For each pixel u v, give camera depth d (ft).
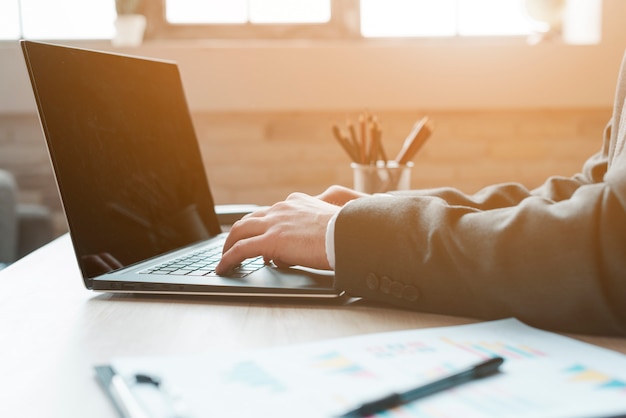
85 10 9.25
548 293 1.93
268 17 9.39
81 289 2.50
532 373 1.43
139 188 2.96
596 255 1.89
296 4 9.38
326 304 2.28
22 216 8.23
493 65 8.71
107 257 2.54
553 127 9.07
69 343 1.81
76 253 2.36
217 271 2.51
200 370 1.43
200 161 3.81
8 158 9.00
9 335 1.88
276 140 9.04
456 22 9.41
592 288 1.88
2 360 1.67
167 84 3.59
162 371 1.42
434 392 1.31
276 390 1.31
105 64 2.92
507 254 1.99
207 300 2.32
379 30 9.42
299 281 2.40
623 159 2.06
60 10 9.25
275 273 2.54
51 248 3.43
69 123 2.53
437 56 8.70
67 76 2.59
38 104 2.37
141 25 8.90
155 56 8.65
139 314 2.12
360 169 4.80
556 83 8.72
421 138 4.84
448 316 2.12
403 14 9.39
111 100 2.90
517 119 9.07
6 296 2.38
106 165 2.73
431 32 9.43
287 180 9.11
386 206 2.28
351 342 1.64
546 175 9.14
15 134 8.98
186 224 3.36
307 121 9.03
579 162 9.12
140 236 2.84
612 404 1.24
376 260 2.20
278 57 8.67
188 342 1.81
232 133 9.00
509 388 1.34
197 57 8.63
